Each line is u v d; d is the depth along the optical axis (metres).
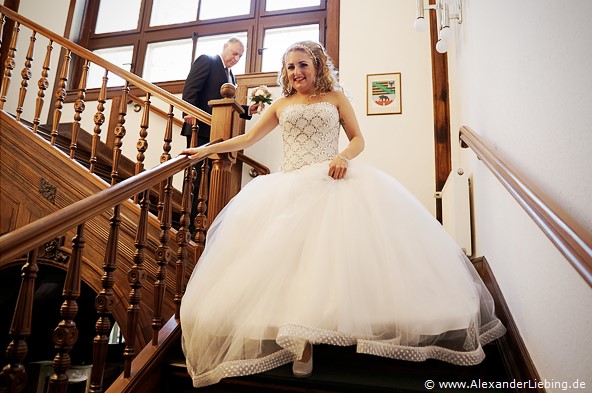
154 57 4.42
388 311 1.32
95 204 1.32
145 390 1.49
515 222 1.56
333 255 1.39
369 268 1.39
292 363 1.55
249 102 3.68
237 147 1.99
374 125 3.42
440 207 3.12
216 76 3.13
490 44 1.88
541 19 1.23
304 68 1.85
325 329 1.23
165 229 1.77
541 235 1.28
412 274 1.40
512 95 1.54
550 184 1.18
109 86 4.32
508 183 1.35
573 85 1.02
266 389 1.44
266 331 1.27
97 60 2.60
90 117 4.16
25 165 2.58
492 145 1.85
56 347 1.20
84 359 3.58
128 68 4.43
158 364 1.57
